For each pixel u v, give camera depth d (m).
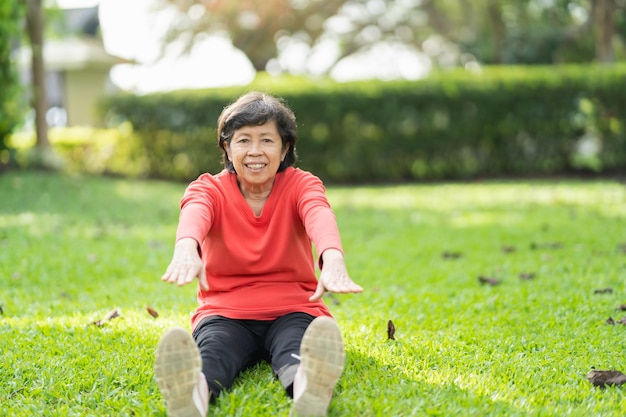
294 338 2.66
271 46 22.42
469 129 12.61
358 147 12.59
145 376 2.83
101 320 3.69
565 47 23.92
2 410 2.57
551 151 12.84
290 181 2.91
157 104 12.92
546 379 2.83
